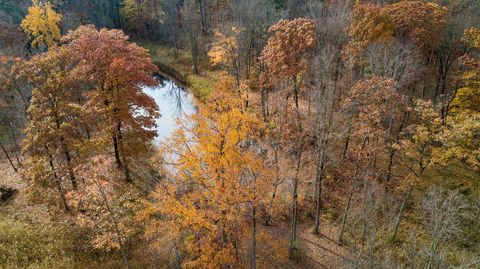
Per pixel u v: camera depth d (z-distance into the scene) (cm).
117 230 2058
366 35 3175
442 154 2317
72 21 6197
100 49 2778
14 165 3412
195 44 6222
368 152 2633
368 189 2489
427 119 2405
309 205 3006
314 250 2622
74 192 2342
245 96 3559
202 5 7100
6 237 2398
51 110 2416
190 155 1816
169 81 6222
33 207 2828
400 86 2825
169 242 2411
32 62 2405
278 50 3105
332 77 3456
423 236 2500
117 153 3148
